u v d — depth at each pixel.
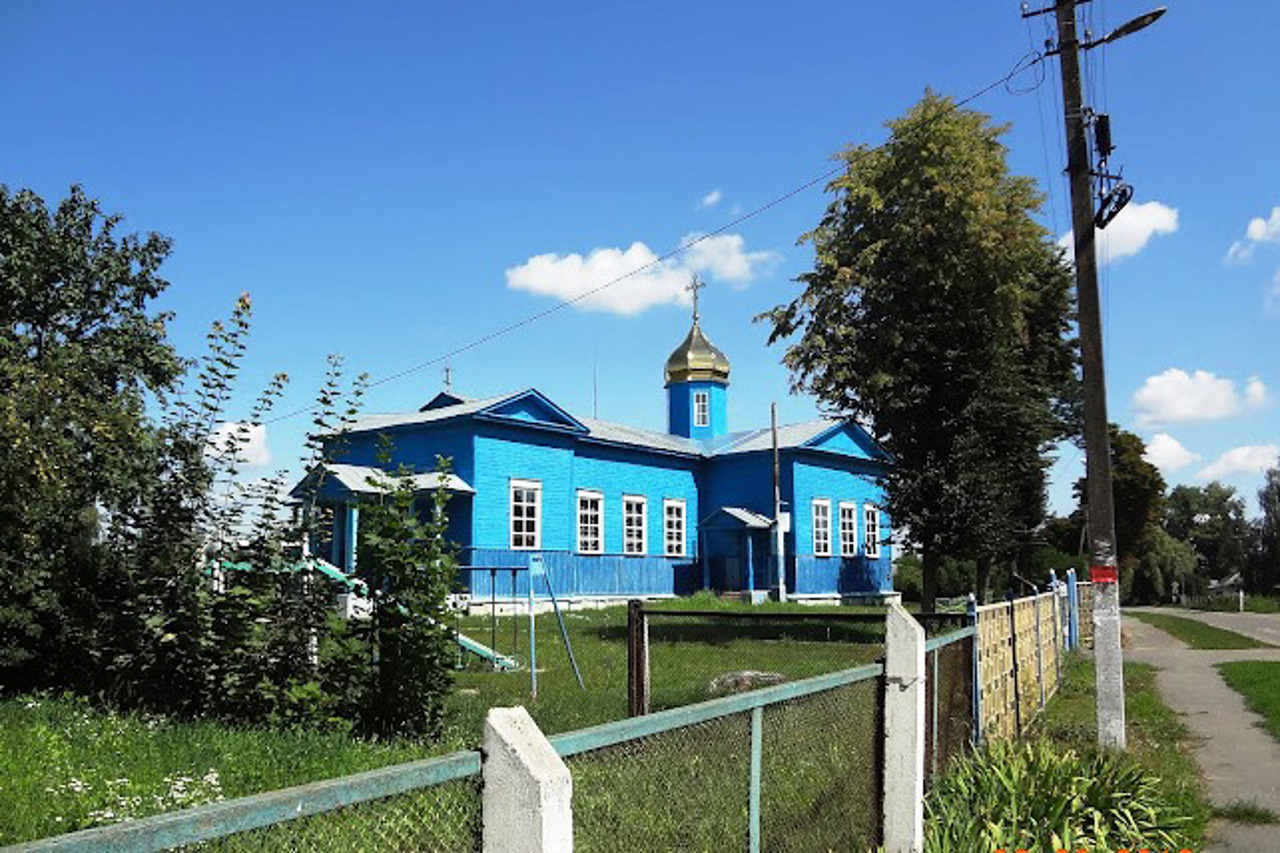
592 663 16.73
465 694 12.66
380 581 9.27
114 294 15.80
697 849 3.75
